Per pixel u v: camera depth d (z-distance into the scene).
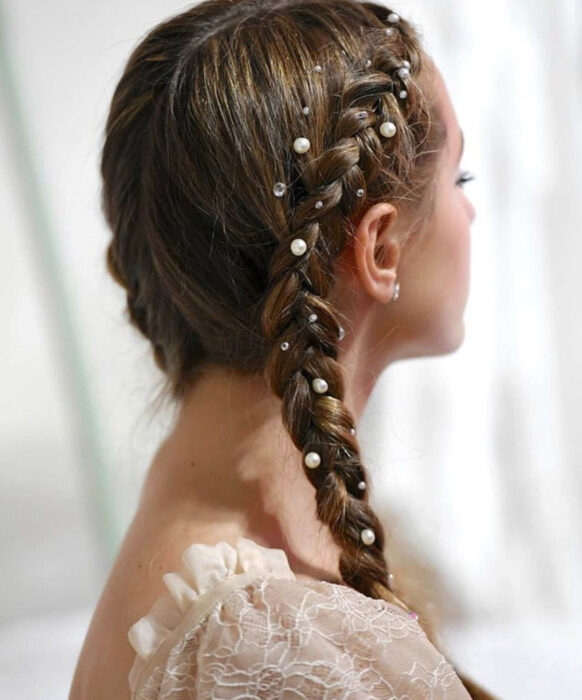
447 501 2.55
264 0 0.85
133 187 0.84
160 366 0.91
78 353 2.31
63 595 2.76
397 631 0.69
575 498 2.61
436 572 1.26
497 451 2.58
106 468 2.27
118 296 1.46
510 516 2.57
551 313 2.61
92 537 2.70
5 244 2.54
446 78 2.48
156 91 0.82
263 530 0.80
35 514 2.76
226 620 0.66
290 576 0.72
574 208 2.58
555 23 2.50
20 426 2.73
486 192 2.56
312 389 0.76
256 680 0.64
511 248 2.59
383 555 0.80
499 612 2.49
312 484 0.77
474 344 2.59
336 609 0.68
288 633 0.65
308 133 0.77
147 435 1.16
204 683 0.64
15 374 2.70
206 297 0.80
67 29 2.38
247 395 0.82
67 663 2.37
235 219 0.78
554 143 2.55
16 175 2.39
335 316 0.77
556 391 2.61
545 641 2.24
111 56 2.40
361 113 0.78
